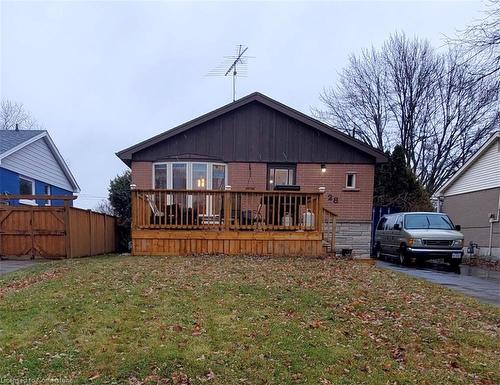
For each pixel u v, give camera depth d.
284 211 9.27
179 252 9.05
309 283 6.14
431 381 3.14
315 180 11.98
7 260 9.25
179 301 4.87
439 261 13.19
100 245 12.42
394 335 4.13
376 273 7.50
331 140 12.04
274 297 5.21
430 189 24.94
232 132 11.91
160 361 3.24
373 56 25.67
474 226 15.79
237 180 11.88
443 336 4.20
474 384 3.13
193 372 3.09
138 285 5.61
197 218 9.12
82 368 3.10
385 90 25.73
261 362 3.29
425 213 11.88
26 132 15.09
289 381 3.01
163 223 9.13
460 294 6.37
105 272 6.58
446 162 24.52
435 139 24.73
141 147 11.56
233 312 4.54
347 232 11.89
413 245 10.81
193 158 11.73
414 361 3.52
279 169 12.04
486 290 7.21
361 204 11.97
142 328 3.95
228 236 9.10
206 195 9.20
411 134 25.50
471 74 11.45
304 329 4.09
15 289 5.43
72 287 5.45
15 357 3.24
